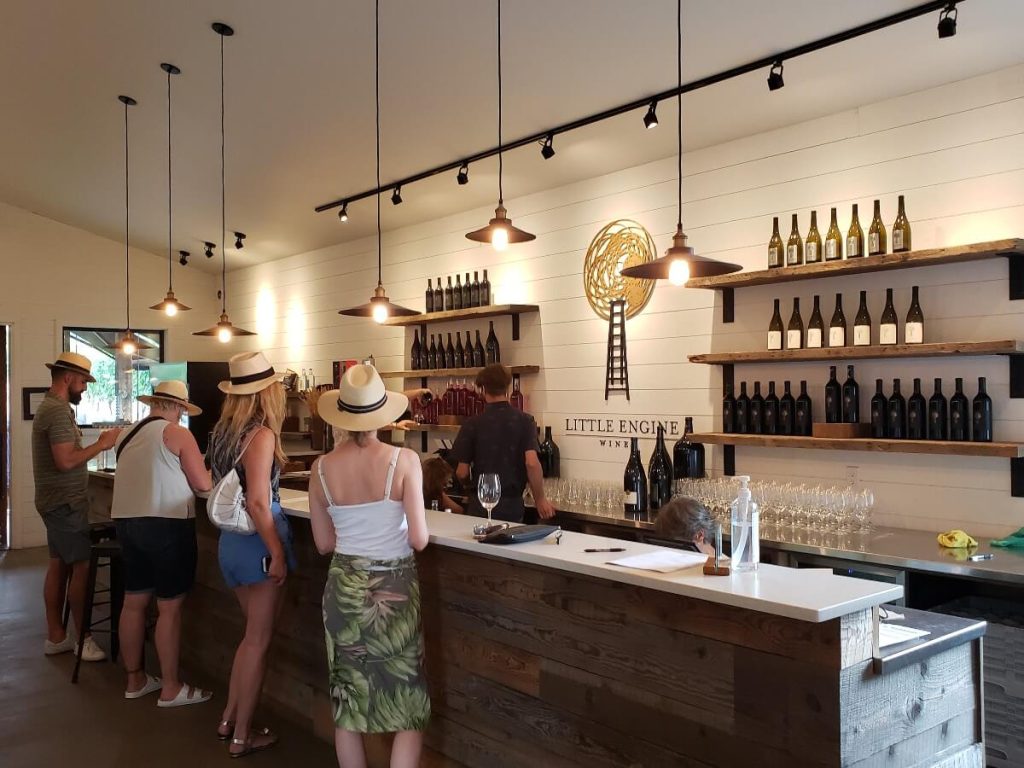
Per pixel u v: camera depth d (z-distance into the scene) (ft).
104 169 23.45
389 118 17.33
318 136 18.89
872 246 12.88
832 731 6.44
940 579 11.63
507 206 19.97
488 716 9.61
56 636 16.72
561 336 18.65
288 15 14.55
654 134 15.64
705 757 7.32
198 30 15.61
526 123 16.37
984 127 12.17
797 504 13.12
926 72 12.39
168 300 20.70
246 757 11.63
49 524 16.52
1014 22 10.99
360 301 25.25
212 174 22.48
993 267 12.09
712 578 7.38
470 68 14.89
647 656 7.81
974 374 12.29
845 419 13.56
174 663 13.70
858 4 11.19
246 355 11.70
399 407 9.70
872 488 13.47
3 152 23.29
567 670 8.60
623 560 8.20
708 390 15.74
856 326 13.23
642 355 16.88
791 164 14.48
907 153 13.00
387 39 14.57
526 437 14.92
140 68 17.40
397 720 9.20
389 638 9.21
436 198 20.86
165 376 29.14
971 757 7.64
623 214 17.29
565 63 14.08
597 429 17.81
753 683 6.96
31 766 11.35
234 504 11.21
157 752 11.80
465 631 9.94
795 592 6.80
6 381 28.66
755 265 15.01
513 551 8.85
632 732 7.95
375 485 9.27
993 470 12.13
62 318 29.43
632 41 13.05
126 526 13.52
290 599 13.09
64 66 17.81
